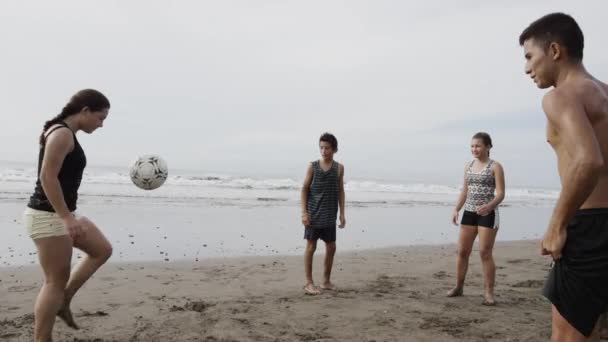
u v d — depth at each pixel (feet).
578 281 6.07
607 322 11.23
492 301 15.48
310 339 11.89
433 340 12.00
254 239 28.25
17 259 20.13
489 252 15.62
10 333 11.54
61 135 9.58
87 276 11.16
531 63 6.72
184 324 12.70
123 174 83.71
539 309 14.99
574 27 6.43
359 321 13.46
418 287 18.12
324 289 17.37
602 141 5.96
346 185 112.68
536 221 48.14
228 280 18.31
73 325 11.58
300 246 26.89
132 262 20.68
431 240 31.83
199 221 33.86
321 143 17.06
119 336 11.67
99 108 10.52
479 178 15.85
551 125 6.58
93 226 11.05
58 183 9.49
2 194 42.80
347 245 27.99
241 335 12.00
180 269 19.85
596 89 6.05
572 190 5.57
